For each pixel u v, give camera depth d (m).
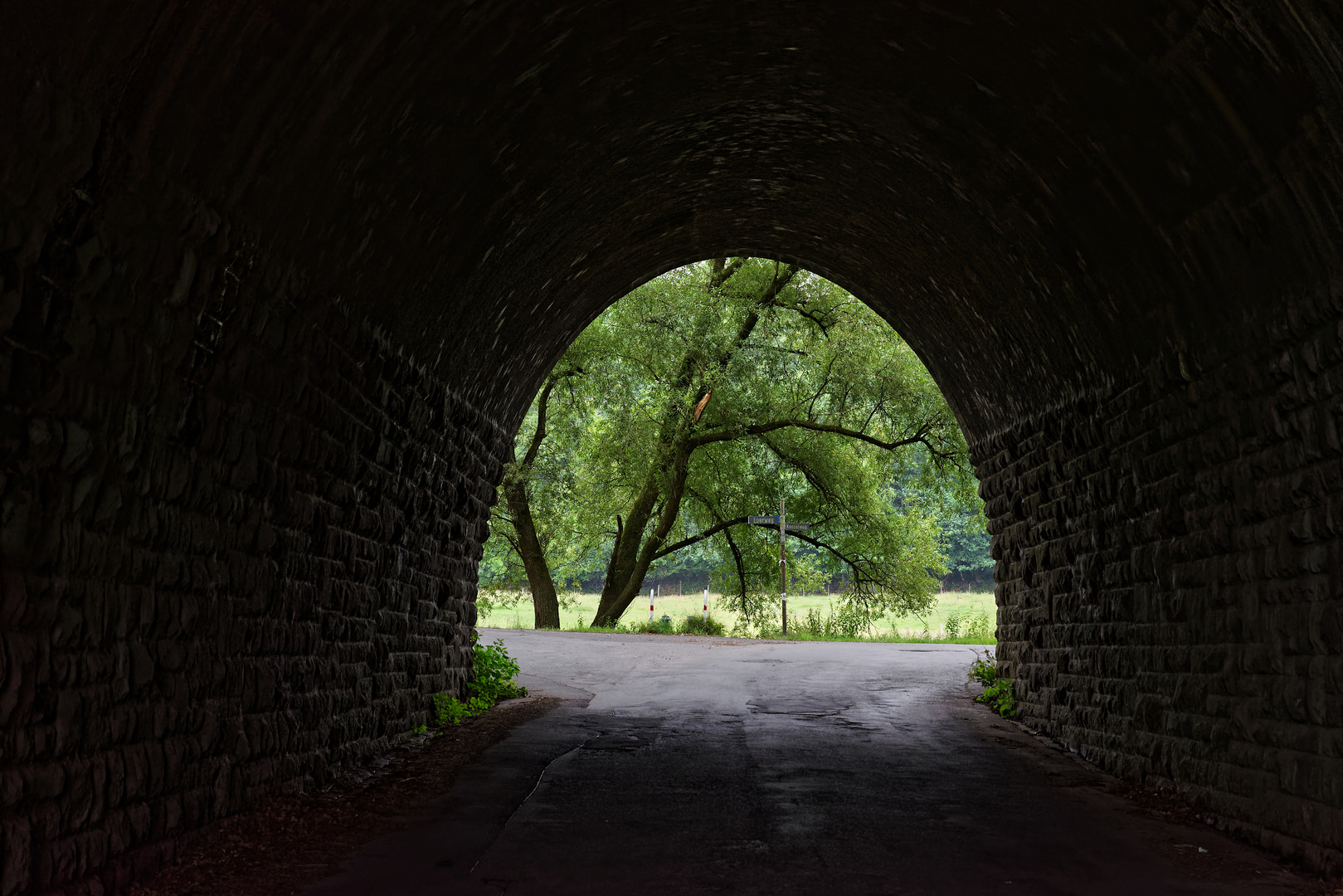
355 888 5.39
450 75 7.14
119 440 4.82
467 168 8.51
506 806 7.56
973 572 80.06
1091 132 7.39
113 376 4.72
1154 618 8.36
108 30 4.07
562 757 9.59
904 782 8.57
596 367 33.12
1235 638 6.95
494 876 5.71
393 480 9.33
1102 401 9.43
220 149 5.23
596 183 11.20
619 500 36.19
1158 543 8.30
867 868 5.95
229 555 6.14
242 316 5.91
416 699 10.71
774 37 8.95
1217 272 6.80
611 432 34.00
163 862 5.32
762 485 35.84
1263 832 6.42
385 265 7.97
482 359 11.71
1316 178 5.43
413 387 9.51
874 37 8.41
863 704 13.71
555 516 35.84
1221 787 7.03
